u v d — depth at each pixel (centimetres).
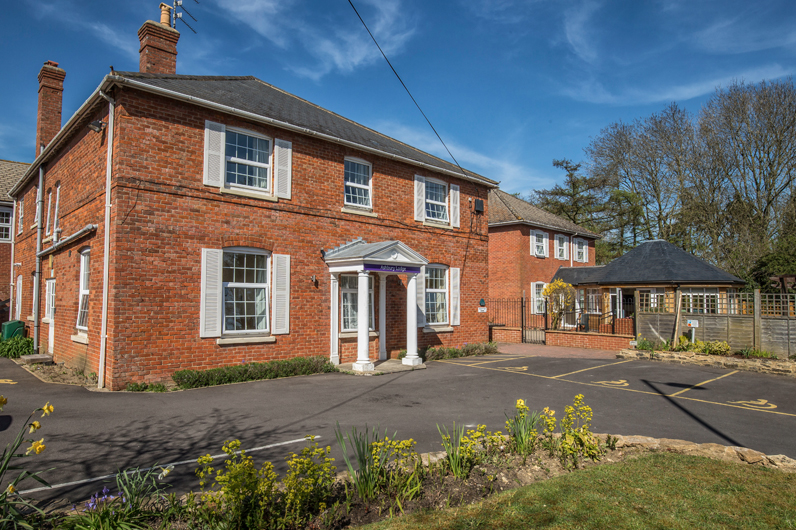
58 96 2041
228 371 1102
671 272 2102
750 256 2780
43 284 1619
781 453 645
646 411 887
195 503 407
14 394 945
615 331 2250
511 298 2881
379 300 1538
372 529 396
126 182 1030
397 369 1341
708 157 3123
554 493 467
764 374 1322
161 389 1008
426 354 1591
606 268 2392
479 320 1908
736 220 2980
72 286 1294
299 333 1309
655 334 1762
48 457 579
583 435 581
